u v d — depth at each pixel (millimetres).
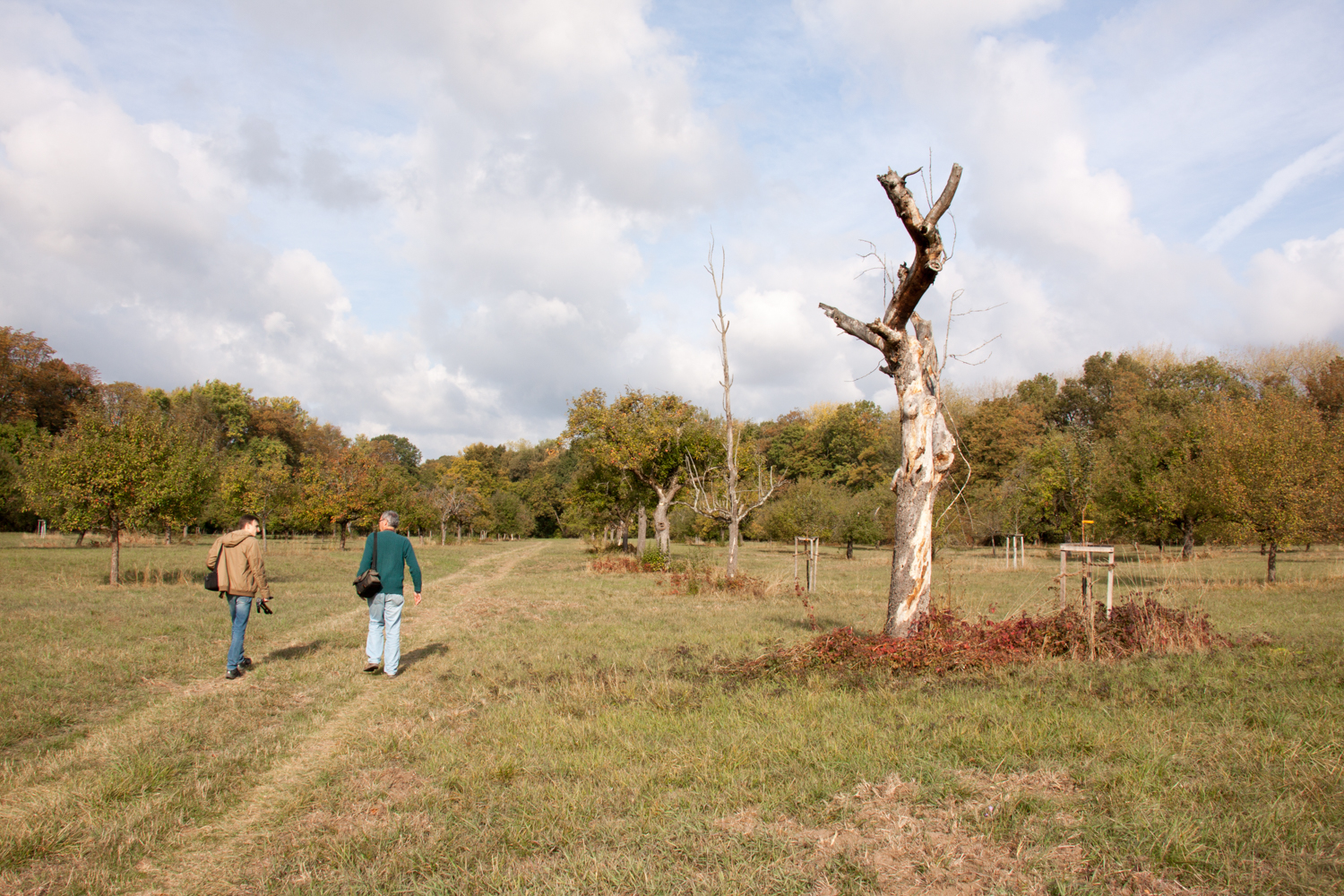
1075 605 9430
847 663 7992
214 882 3633
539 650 9883
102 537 40062
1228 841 3508
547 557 36531
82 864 3729
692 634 11117
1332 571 21484
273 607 14461
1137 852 3430
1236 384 50469
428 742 5738
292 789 4926
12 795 4656
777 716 6090
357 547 40156
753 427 30297
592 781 4734
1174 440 26594
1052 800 4059
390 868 3637
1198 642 8406
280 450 68000
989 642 8359
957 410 56625
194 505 19406
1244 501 18484
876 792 4336
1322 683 6527
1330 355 46906
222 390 69500
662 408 27938
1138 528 27844
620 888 3348
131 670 8172
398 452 107562
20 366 52594
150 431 18469
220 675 8320
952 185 8336
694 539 56625
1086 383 65625
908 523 8922
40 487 18750
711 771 4785
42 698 6875
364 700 7332
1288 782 4152
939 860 3471
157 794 4734
